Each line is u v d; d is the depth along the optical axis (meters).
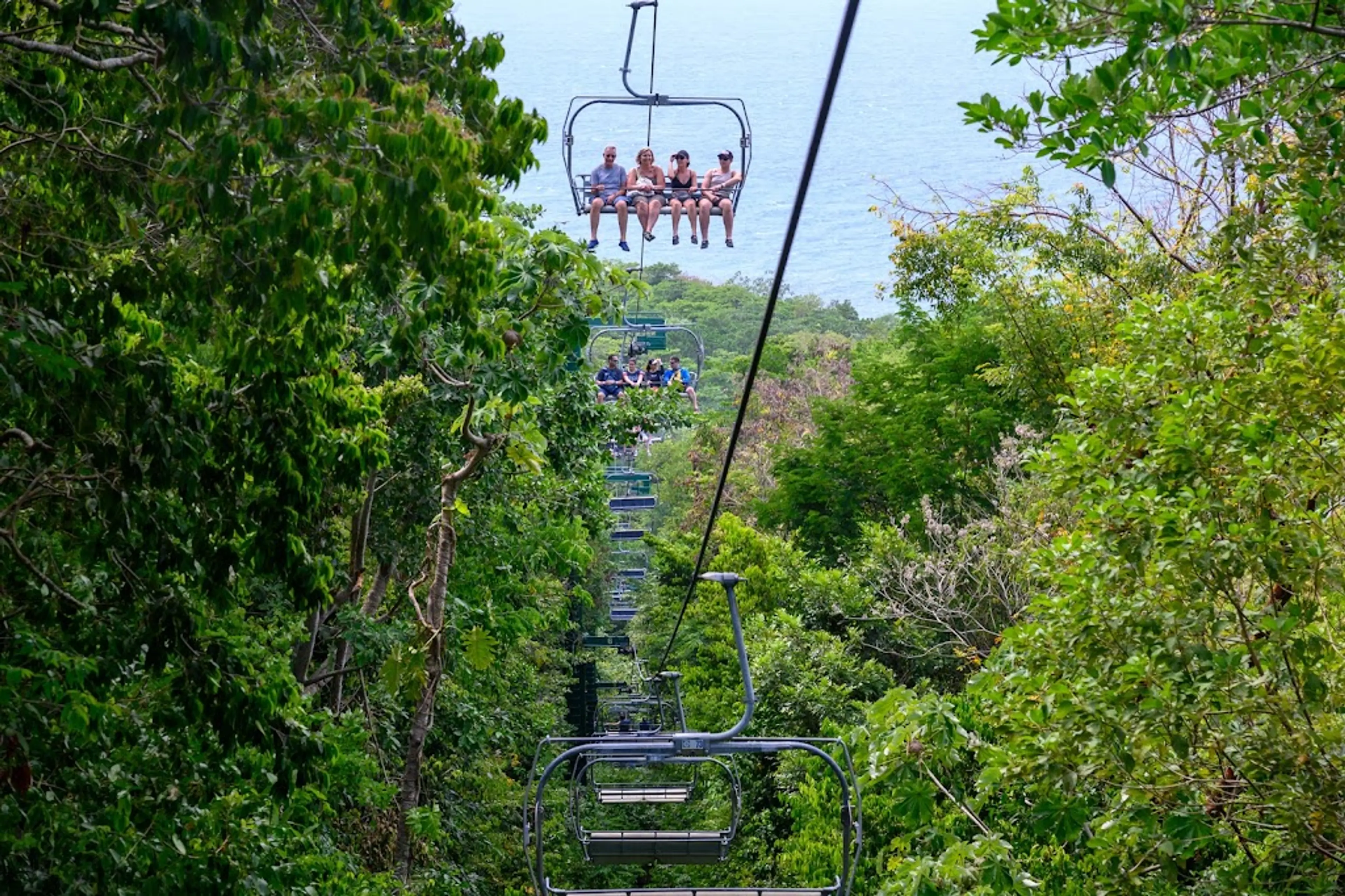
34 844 14.22
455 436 30.22
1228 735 14.02
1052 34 8.88
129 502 14.88
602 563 82.56
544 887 16.80
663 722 52.91
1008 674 17.11
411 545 32.38
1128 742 14.47
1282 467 14.90
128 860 15.63
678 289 172.88
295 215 11.69
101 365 14.64
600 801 31.44
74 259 15.23
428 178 11.85
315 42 12.75
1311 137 11.48
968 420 54.59
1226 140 11.97
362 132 12.47
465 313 14.05
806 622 49.97
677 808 50.69
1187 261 36.16
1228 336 17.05
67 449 15.45
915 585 44.12
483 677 38.91
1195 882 17.83
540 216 31.88
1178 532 14.51
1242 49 9.33
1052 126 9.83
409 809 30.33
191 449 15.32
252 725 15.81
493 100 13.86
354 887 24.56
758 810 43.16
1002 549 38.25
